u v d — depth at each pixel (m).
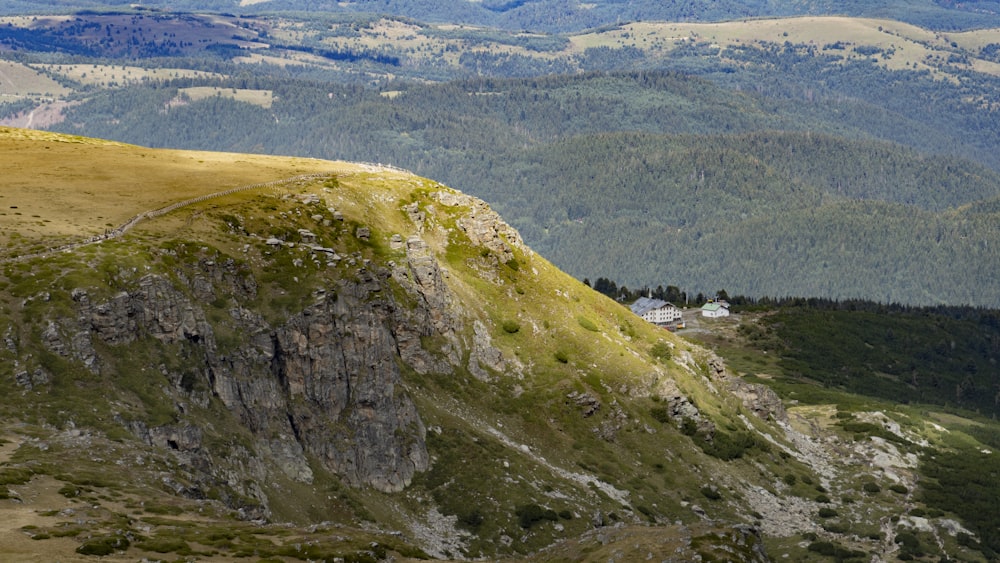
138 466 135.38
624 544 130.12
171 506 122.81
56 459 127.69
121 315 167.62
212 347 178.38
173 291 179.12
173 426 154.12
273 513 157.50
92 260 176.25
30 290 163.88
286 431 179.38
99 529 105.44
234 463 159.75
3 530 101.12
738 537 132.00
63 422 143.88
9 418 140.25
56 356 155.25
